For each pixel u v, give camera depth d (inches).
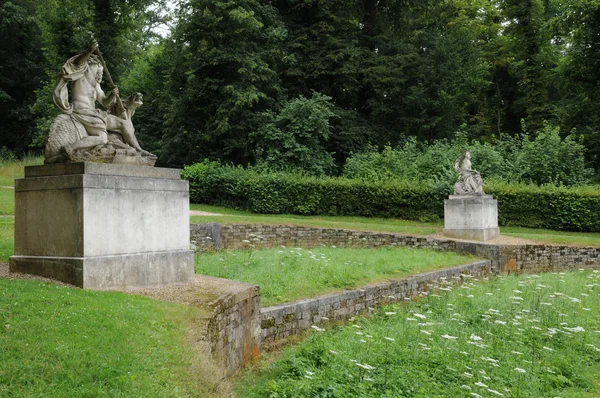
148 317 273.4
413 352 355.9
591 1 1437.0
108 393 194.5
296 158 1286.9
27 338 220.7
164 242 371.9
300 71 1444.4
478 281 673.0
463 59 1691.7
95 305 275.0
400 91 1574.8
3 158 1512.1
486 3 1971.0
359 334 386.3
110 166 342.0
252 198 1087.0
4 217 709.9
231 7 1258.0
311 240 896.3
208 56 1257.4
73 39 1311.5
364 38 1606.8
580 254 871.7
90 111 366.0
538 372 343.6
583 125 1720.0
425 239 853.2
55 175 338.6
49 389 189.2
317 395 277.9
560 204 1067.3
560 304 520.7
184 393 211.5
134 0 1305.4
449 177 1101.1
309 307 424.2
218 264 522.0
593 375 354.9
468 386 294.2
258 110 1386.6
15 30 1667.1
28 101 1729.8
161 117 1552.7
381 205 1111.6
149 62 1637.6
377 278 543.2
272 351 378.3
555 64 1813.5
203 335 271.1
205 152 1326.3
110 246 335.0
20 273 341.4
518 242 877.2
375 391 282.8
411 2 1622.8
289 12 1550.2
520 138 1895.9
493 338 411.5
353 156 1334.9
